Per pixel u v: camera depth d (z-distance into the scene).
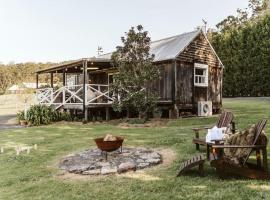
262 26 31.27
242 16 47.72
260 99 28.27
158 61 19.88
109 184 6.98
